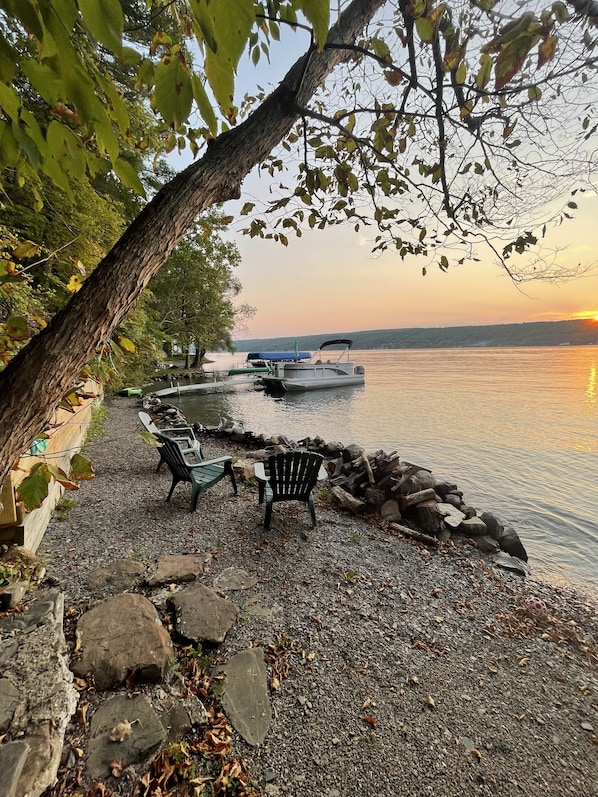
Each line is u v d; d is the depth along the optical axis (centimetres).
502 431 919
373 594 270
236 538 338
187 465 395
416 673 202
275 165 191
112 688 172
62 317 89
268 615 238
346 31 123
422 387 1927
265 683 188
